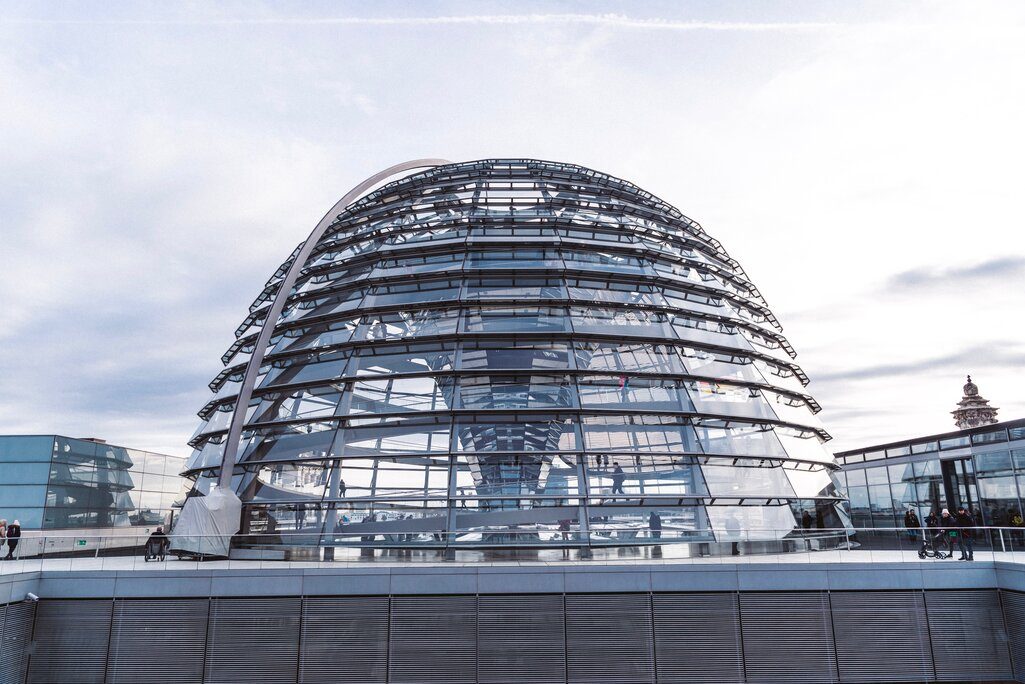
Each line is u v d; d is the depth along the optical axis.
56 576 17.55
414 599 17.12
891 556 19.19
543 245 26.31
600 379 22.55
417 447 20.89
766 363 26.48
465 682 16.75
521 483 20.16
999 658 17.31
